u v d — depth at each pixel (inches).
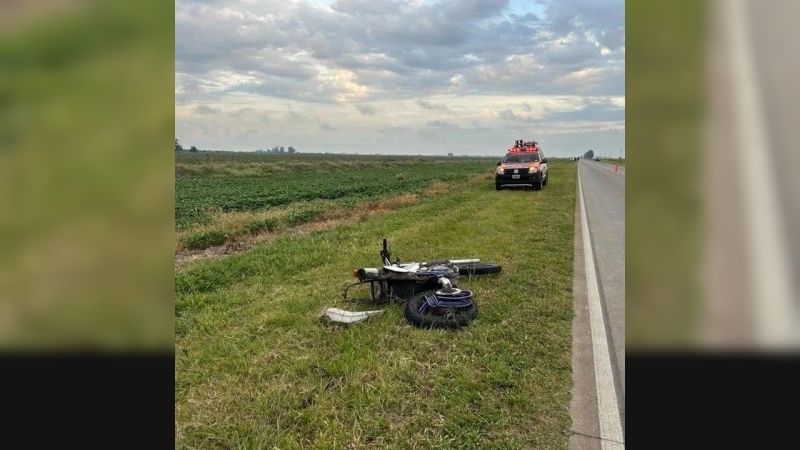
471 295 173.8
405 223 384.8
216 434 107.2
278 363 138.6
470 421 111.1
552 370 134.3
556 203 514.6
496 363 135.7
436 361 138.6
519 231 339.9
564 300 190.7
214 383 129.0
